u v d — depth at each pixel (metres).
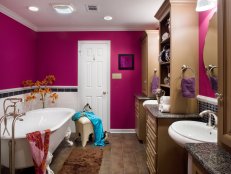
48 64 4.39
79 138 3.93
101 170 2.68
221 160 1.02
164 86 2.85
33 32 4.20
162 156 2.18
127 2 2.84
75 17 3.57
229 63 1.06
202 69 2.26
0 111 2.96
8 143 2.13
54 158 3.05
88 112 3.96
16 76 3.49
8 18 3.21
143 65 4.12
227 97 1.08
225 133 1.11
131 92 4.42
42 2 2.85
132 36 4.36
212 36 1.98
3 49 3.08
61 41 4.37
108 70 4.40
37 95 4.23
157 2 2.84
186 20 2.33
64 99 4.39
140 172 2.64
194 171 1.16
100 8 3.09
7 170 2.64
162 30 2.96
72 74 4.39
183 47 2.34
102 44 4.38
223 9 1.11
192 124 1.89
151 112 2.40
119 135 4.24
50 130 2.32
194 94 2.21
